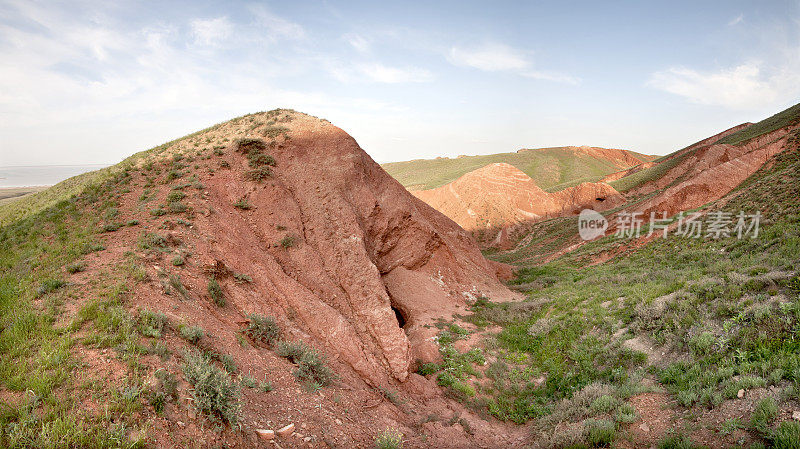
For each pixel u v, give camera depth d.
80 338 6.93
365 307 14.67
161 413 5.79
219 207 15.16
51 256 10.73
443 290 23.22
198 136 22.03
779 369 7.94
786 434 6.21
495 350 16.27
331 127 23.23
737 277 12.44
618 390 10.14
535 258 48.19
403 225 23.61
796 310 9.38
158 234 11.80
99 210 14.05
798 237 16.69
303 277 14.69
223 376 6.93
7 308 7.87
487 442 10.04
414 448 8.62
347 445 7.79
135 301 8.38
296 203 17.77
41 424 5.04
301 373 9.38
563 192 77.06
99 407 5.55
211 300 10.08
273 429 7.09
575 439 8.32
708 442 7.15
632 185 74.44
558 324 16.50
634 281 20.41
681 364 10.17
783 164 40.16
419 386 12.97
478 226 71.25
